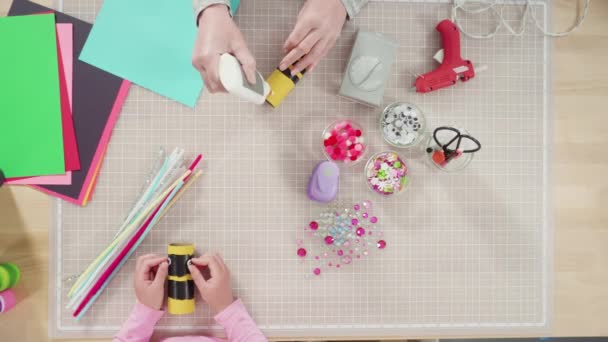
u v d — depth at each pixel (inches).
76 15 34.9
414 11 35.9
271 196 35.8
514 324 36.7
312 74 35.6
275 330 35.8
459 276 36.5
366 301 36.2
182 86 35.1
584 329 36.9
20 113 34.5
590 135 36.8
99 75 34.9
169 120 35.2
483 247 36.6
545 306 36.8
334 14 31.1
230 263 35.6
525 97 36.5
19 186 34.8
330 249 36.0
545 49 36.5
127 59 34.9
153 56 35.0
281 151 35.7
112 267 34.2
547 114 36.7
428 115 36.2
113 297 35.0
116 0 34.7
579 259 36.9
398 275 36.3
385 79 34.2
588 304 36.9
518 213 36.7
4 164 34.4
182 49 35.0
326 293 36.0
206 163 35.4
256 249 35.8
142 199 34.3
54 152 34.6
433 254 36.4
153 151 35.2
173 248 33.5
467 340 39.1
